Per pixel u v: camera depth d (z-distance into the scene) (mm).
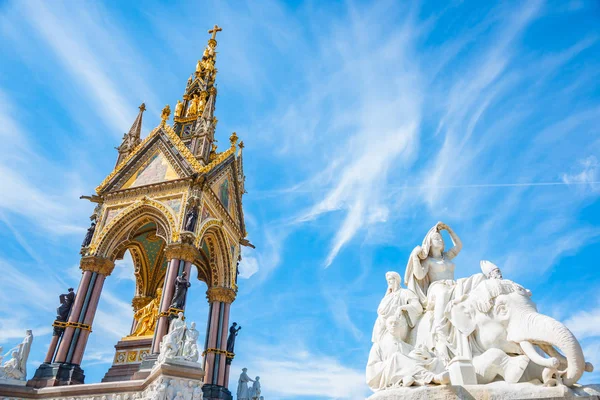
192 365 24047
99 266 32219
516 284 6387
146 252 38812
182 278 29203
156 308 33656
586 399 4785
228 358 34688
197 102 44750
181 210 32781
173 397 22688
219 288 36219
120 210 34594
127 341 31797
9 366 26969
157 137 37906
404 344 6961
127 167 36938
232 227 38750
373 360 6941
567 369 5297
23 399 25812
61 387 26125
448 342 6480
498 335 6047
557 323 5496
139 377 25734
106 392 25469
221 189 38000
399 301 7520
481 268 7184
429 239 8133
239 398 34531
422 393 5441
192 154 36312
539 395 5168
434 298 7195
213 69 47781
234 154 39219
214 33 51469
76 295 30797
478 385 5402
